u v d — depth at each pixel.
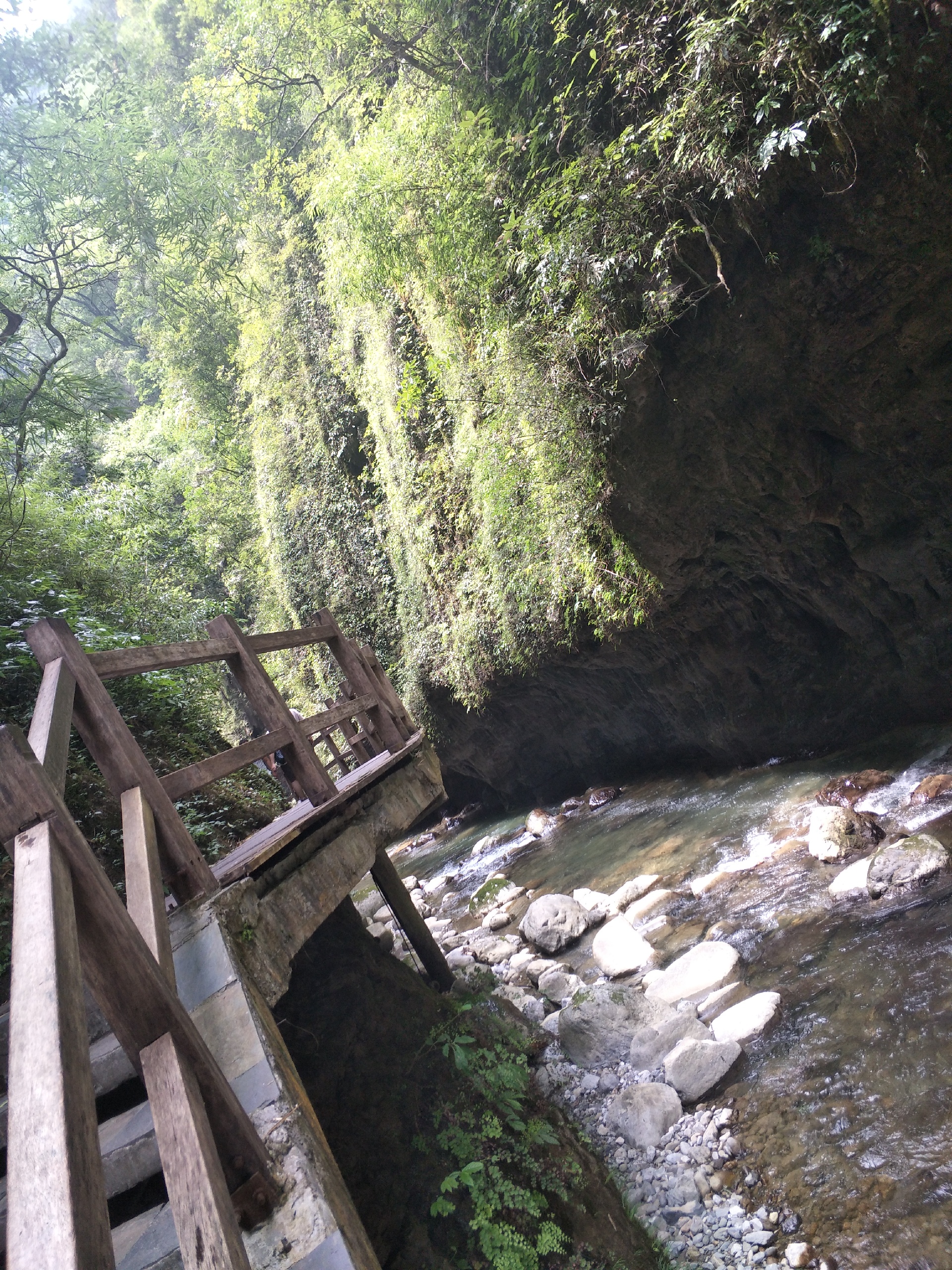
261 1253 1.92
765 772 10.80
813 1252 3.84
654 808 11.86
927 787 7.61
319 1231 1.92
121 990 1.96
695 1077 5.25
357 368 15.92
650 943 7.46
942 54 5.15
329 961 4.82
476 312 9.60
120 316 22.69
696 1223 4.30
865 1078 4.70
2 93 10.99
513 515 10.77
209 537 22.86
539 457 9.18
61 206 11.91
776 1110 4.80
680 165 6.22
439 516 14.10
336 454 17.67
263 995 2.87
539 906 8.66
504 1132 4.43
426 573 14.87
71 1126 1.30
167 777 3.28
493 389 9.87
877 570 8.34
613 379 7.57
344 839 4.64
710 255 6.68
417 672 15.58
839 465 7.92
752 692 10.70
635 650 11.19
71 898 1.83
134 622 10.98
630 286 6.97
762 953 6.45
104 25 12.24
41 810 1.95
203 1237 1.53
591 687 13.02
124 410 11.40
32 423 10.66
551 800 15.79
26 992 1.54
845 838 7.39
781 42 5.34
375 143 10.16
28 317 11.54
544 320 7.75
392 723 6.60
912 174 5.66
